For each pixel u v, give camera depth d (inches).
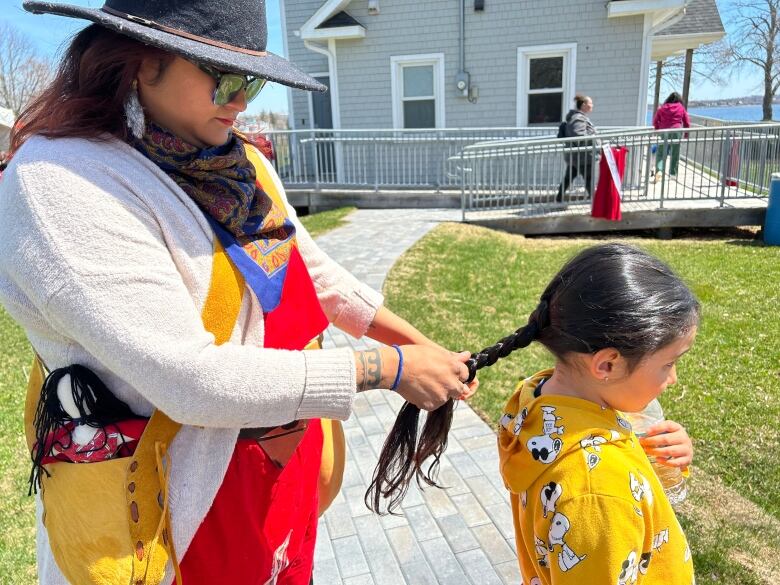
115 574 42.8
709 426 136.3
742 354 175.2
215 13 42.3
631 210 364.2
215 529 48.8
